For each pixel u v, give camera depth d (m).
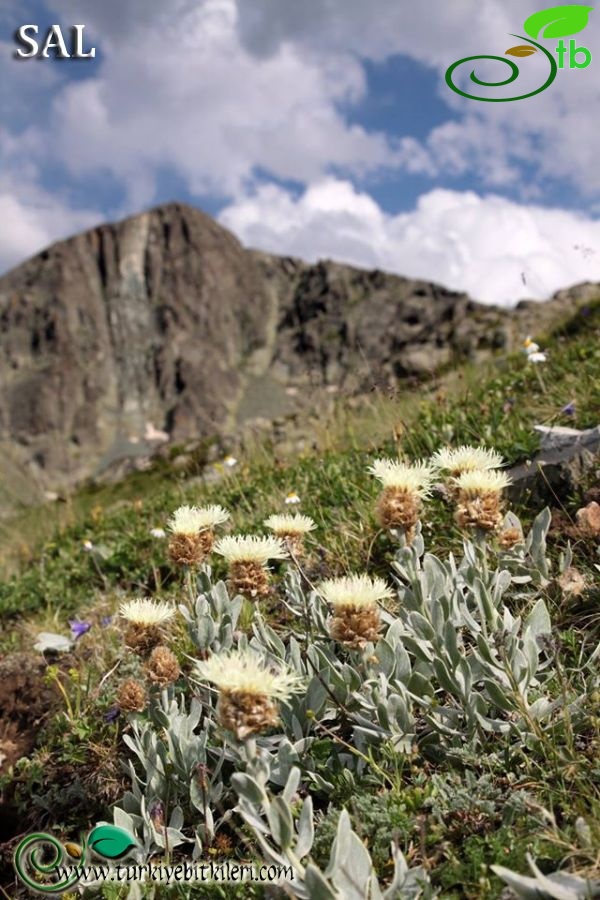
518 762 0.42
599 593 0.52
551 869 0.35
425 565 0.46
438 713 0.44
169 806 0.47
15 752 0.59
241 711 0.34
